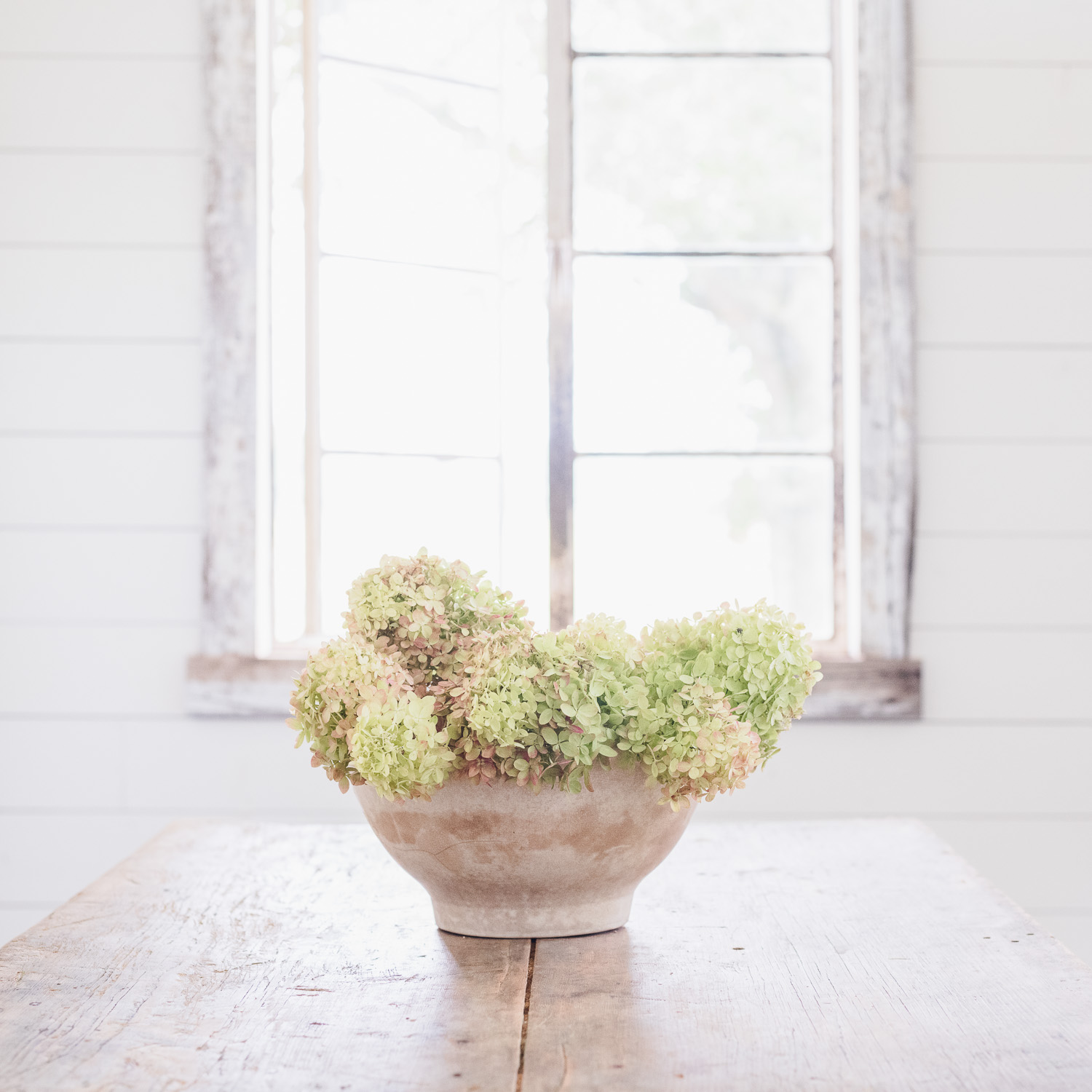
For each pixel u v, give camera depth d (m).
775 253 2.19
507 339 2.56
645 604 2.92
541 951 0.95
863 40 2.05
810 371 4.71
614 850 0.94
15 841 2.06
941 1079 0.70
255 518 2.05
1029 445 2.09
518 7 3.72
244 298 2.05
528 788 0.89
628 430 2.91
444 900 0.98
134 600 2.07
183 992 0.85
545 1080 0.70
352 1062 0.73
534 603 2.46
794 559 4.72
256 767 2.08
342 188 2.35
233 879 1.18
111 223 2.08
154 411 2.07
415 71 2.47
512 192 3.79
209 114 2.05
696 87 4.43
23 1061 0.73
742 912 1.06
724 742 0.87
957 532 2.08
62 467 2.07
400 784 0.85
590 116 4.41
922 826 1.41
